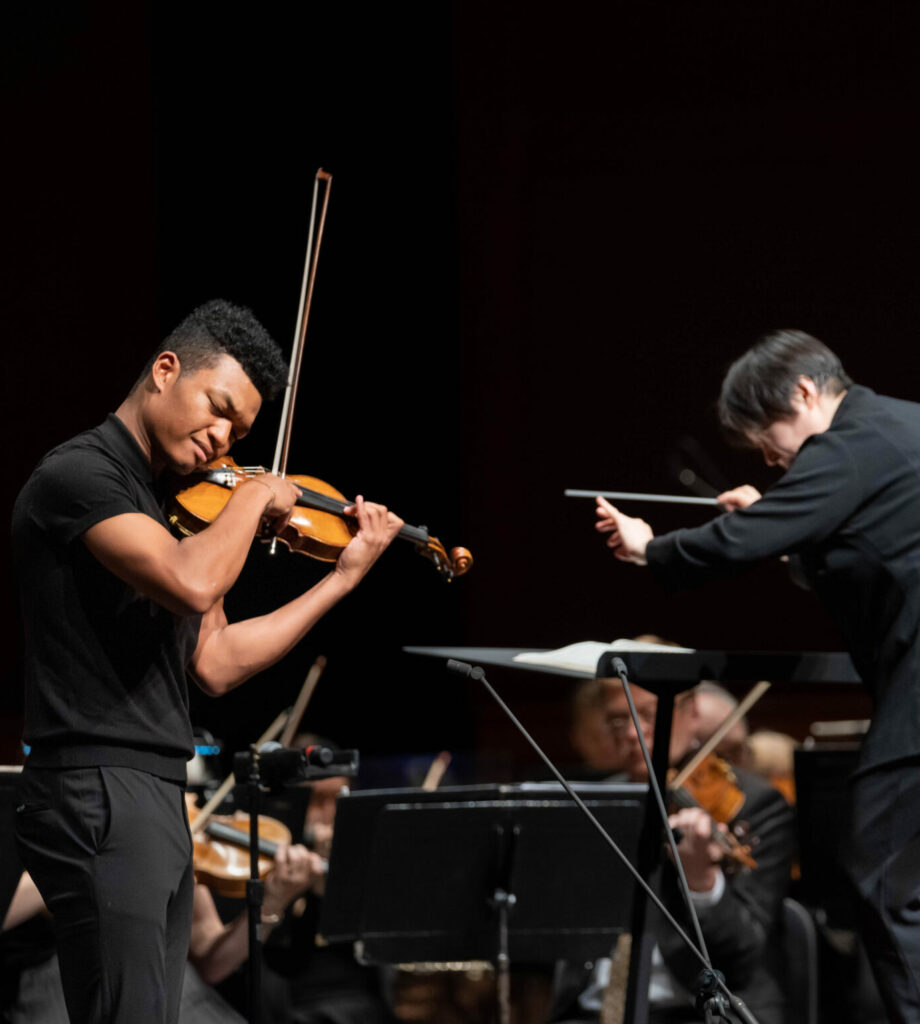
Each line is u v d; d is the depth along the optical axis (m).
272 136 21.83
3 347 25.25
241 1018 10.97
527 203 31.30
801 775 11.18
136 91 24.73
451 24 23.20
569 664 7.78
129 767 6.43
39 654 6.51
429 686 23.34
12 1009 10.16
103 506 6.41
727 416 8.86
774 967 11.59
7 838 9.90
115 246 25.00
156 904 6.37
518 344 31.16
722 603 30.77
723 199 30.94
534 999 14.07
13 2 24.66
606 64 31.02
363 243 22.94
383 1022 12.59
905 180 30.30
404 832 10.70
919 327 30.27
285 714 14.44
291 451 22.78
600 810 10.89
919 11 30.09
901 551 7.79
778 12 30.58
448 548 23.73
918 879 7.47
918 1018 7.40
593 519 31.05
